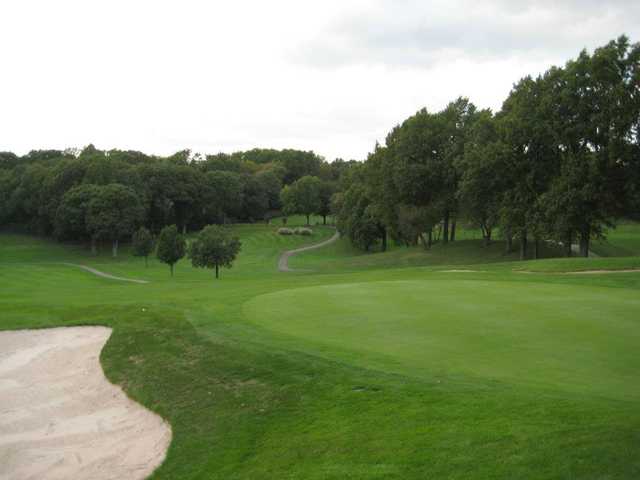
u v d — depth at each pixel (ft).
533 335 44.98
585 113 143.95
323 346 43.57
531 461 23.38
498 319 51.80
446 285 79.87
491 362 37.52
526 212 157.07
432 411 29.55
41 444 36.35
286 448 29.09
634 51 137.69
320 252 305.94
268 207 499.92
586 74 143.74
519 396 29.86
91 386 47.11
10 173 372.38
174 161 445.78
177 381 42.63
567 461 22.95
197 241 175.42
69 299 90.38
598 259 109.29
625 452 22.93
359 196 293.23
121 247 334.24
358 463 26.03
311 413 32.50
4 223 369.30
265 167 554.87
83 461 33.17
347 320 53.93
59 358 56.03
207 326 54.80
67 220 307.58
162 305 71.15
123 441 35.47
